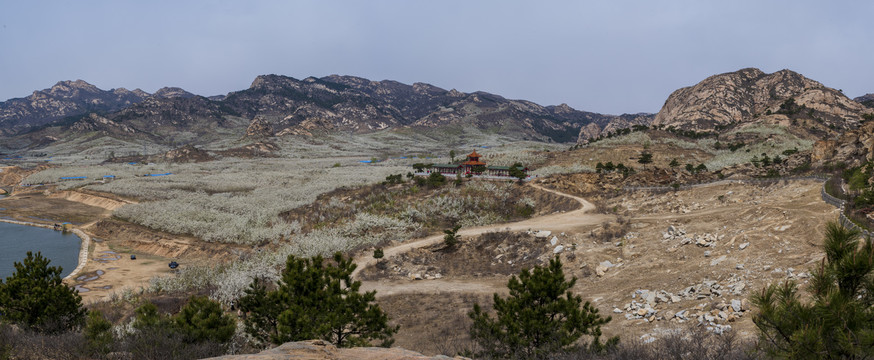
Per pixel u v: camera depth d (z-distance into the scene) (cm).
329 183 12606
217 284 4775
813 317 846
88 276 6153
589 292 3562
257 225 8881
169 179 14900
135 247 8125
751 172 7838
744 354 1103
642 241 4588
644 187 7681
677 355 1335
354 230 7262
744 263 3114
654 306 2825
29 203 12381
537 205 8062
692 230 4519
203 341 1806
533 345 1858
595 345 1669
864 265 813
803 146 13812
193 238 8281
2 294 2350
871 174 4506
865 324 790
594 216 6475
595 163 13150
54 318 2362
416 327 3177
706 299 2653
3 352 1292
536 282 1959
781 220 3831
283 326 1850
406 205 8412
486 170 11075
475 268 4928
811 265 2692
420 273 4756
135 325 1817
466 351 2041
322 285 2045
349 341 1959
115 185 13425
